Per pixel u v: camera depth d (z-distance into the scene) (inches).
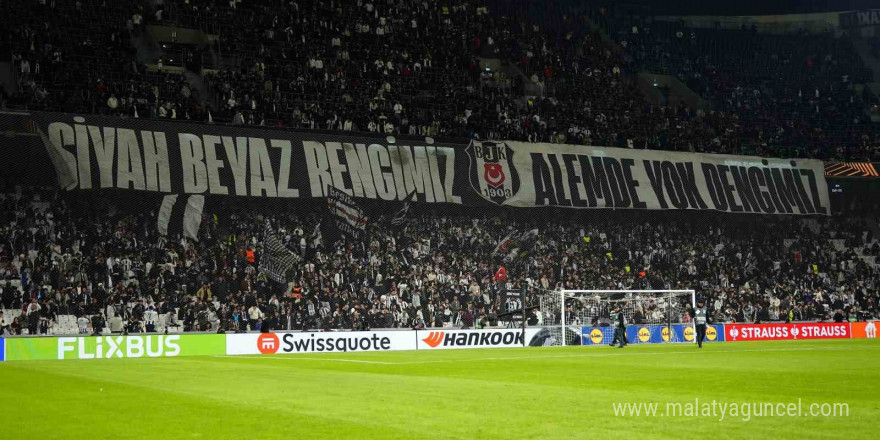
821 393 542.6
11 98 1409.9
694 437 365.7
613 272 1648.6
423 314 1430.9
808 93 2309.3
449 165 1526.8
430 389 593.9
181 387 623.8
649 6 2527.1
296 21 1830.7
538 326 1386.6
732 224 1845.5
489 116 1793.8
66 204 1384.1
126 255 1353.3
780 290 1673.2
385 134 1514.5
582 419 424.8
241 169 1397.6
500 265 1593.3
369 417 441.4
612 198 1621.6
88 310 1257.4
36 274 1262.3
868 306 1700.3
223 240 1438.2
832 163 1804.9
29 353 1071.0
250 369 834.2
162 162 1352.1
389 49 1875.0
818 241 1859.0
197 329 1275.8
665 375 706.2
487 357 1025.5
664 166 1684.3
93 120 1328.7
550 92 1999.3
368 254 1496.1
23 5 1573.6
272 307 1326.3
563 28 2279.8
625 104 2017.7
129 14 1691.7
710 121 2044.8
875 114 2298.2
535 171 1582.2
